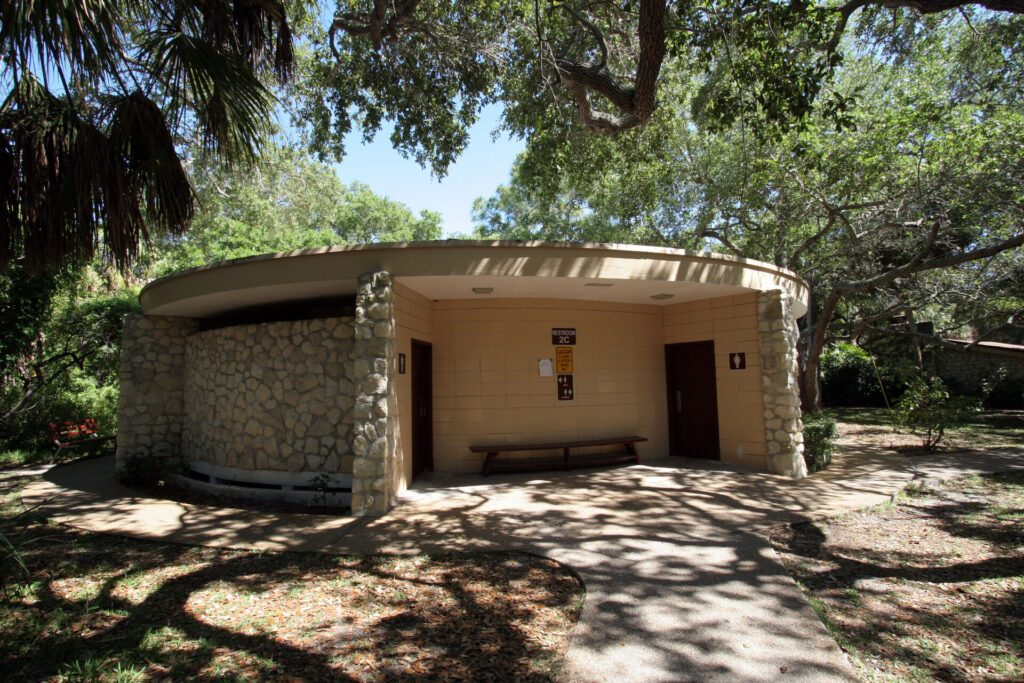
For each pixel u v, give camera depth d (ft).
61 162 13.39
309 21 35.53
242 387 26.71
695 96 47.32
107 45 13.37
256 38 19.97
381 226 103.04
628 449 29.96
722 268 26.13
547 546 16.66
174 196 15.56
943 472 27.63
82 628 12.03
